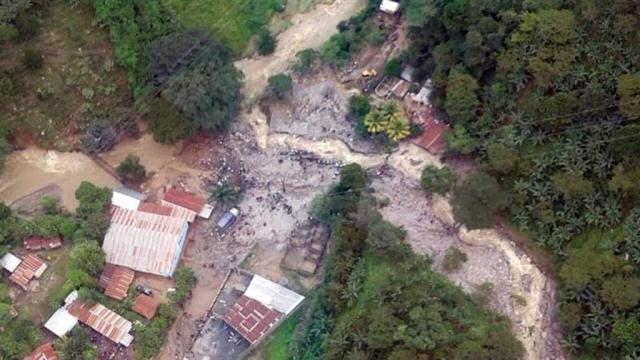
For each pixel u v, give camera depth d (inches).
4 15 2871.6
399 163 2795.3
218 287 2706.7
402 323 2315.5
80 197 2743.6
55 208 2795.3
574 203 2442.2
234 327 2578.7
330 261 2576.3
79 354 2476.6
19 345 2474.2
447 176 2630.4
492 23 2677.2
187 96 2800.2
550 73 2564.0
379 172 2795.3
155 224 2746.1
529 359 2329.0
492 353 2217.0
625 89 2411.4
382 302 2415.1
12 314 2549.2
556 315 2354.8
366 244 2583.7
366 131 2859.3
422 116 2861.7
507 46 2677.2
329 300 2512.3
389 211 2699.3
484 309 2413.9
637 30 2514.8
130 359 2527.1
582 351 2278.5
